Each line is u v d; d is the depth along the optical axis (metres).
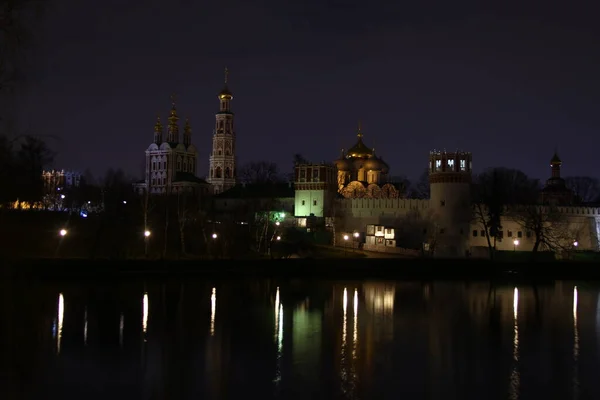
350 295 85.06
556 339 56.78
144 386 40.66
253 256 124.88
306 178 166.88
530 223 142.88
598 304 78.94
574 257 139.00
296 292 86.94
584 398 39.78
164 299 76.50
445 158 153.62
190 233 131.25
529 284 103.00
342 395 39.56
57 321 60.31
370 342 54.44
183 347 51.31
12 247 99.56
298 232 150.75
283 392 39.94
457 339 56.28
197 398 38.56
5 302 58.66
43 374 42.75
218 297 79.81
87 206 179.50
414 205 156.62
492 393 40.53
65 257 104.19
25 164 46.16
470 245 152.25
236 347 51.69
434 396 39.66
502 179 176.12
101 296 76.62
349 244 149.50
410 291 90.69
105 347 50.66
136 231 126.38
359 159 199.00
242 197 176.38
